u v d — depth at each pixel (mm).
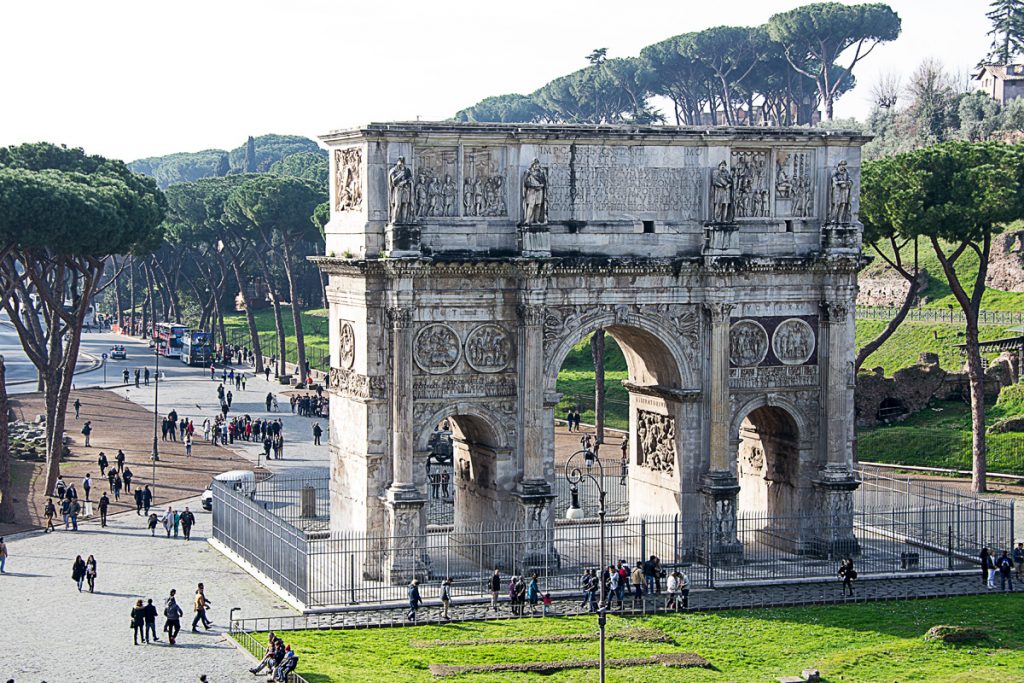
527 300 100438
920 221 127938
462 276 100375
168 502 130750
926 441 146250
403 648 85312
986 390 155625
